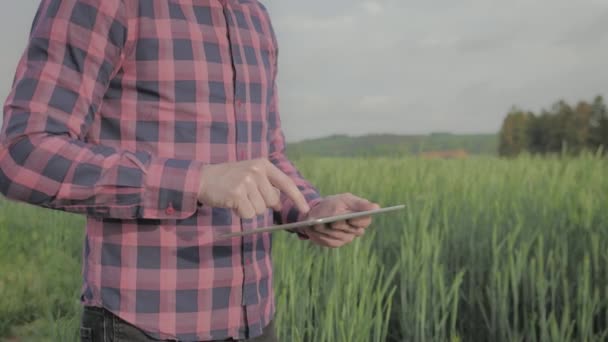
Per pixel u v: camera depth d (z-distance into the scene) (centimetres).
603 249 295
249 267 109
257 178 86
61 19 92
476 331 289
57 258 457
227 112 105
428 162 572
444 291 263
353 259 254
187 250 102
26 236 507
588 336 265
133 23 97
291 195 90
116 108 99
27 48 93
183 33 101
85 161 87
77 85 92
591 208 326
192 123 101
